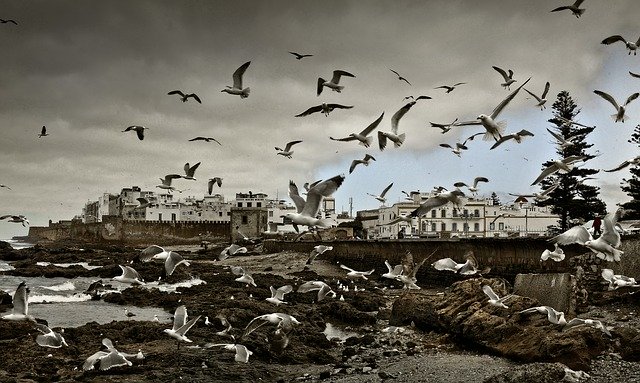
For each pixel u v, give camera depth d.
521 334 23.28
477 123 16.73
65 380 20.08
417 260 56.03
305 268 68.62
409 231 105.50
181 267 59.19
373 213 143.38
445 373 21.39
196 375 21.08
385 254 62.53
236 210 129.38
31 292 45.53
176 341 26.08
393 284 52.41
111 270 62.28
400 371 22.09
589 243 13.33
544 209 104.12
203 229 147.00
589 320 19.59
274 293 21.44
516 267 42.81
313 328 29.92
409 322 31.12
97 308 37.75
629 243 28.95
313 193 14.20
